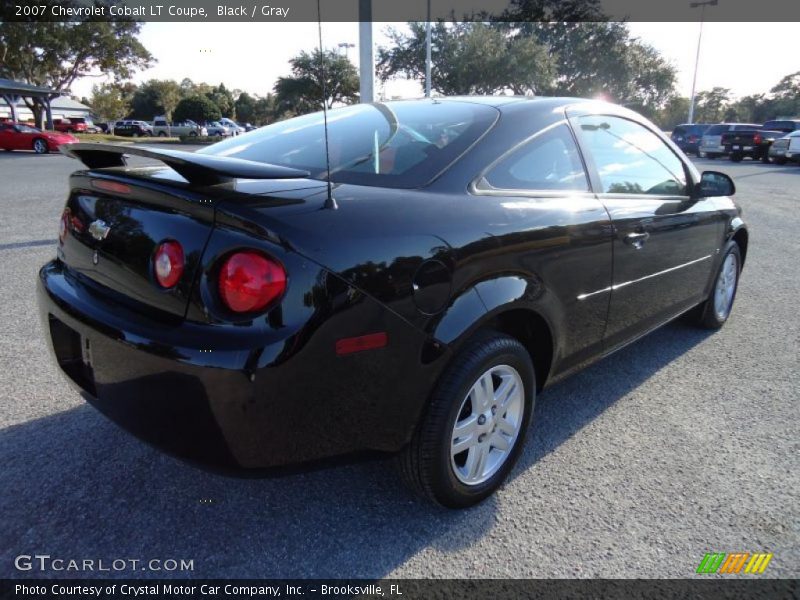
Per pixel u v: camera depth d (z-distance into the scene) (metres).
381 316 1.75
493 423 2.23
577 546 2.04
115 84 55.31
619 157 2.97
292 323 1.60
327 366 1.67
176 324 1.67
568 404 3.08
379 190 1.97
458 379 1.98
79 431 2.65
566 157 2.62
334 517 2.15
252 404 1.60
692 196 3.53
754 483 2.41
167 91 70.56
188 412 1.64
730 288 4.24
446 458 2.04
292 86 37.56
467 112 2.55
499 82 33.72
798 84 78.44
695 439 2.75
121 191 1.91
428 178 2.10
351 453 1.84
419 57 33.94
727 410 3.03
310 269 1.62
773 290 5.32
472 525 2.13
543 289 2.28
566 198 2.49
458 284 1.95
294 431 1.69
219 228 1.64
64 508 2.14
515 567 1.93
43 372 3.23
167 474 2.36
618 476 2.45
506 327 2.41
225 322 1.61
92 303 1.91
